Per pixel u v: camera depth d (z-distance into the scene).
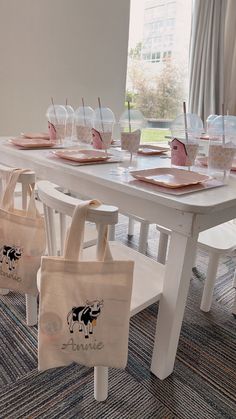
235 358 1.40
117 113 3.38
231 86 4.12
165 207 1.01
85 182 1.32
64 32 2.81
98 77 3.14
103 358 0.96
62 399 1.14
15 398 1.14
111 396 1.17
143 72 3.76
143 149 1.83
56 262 0.86
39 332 0.92
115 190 1.18
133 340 1.46
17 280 1.26
